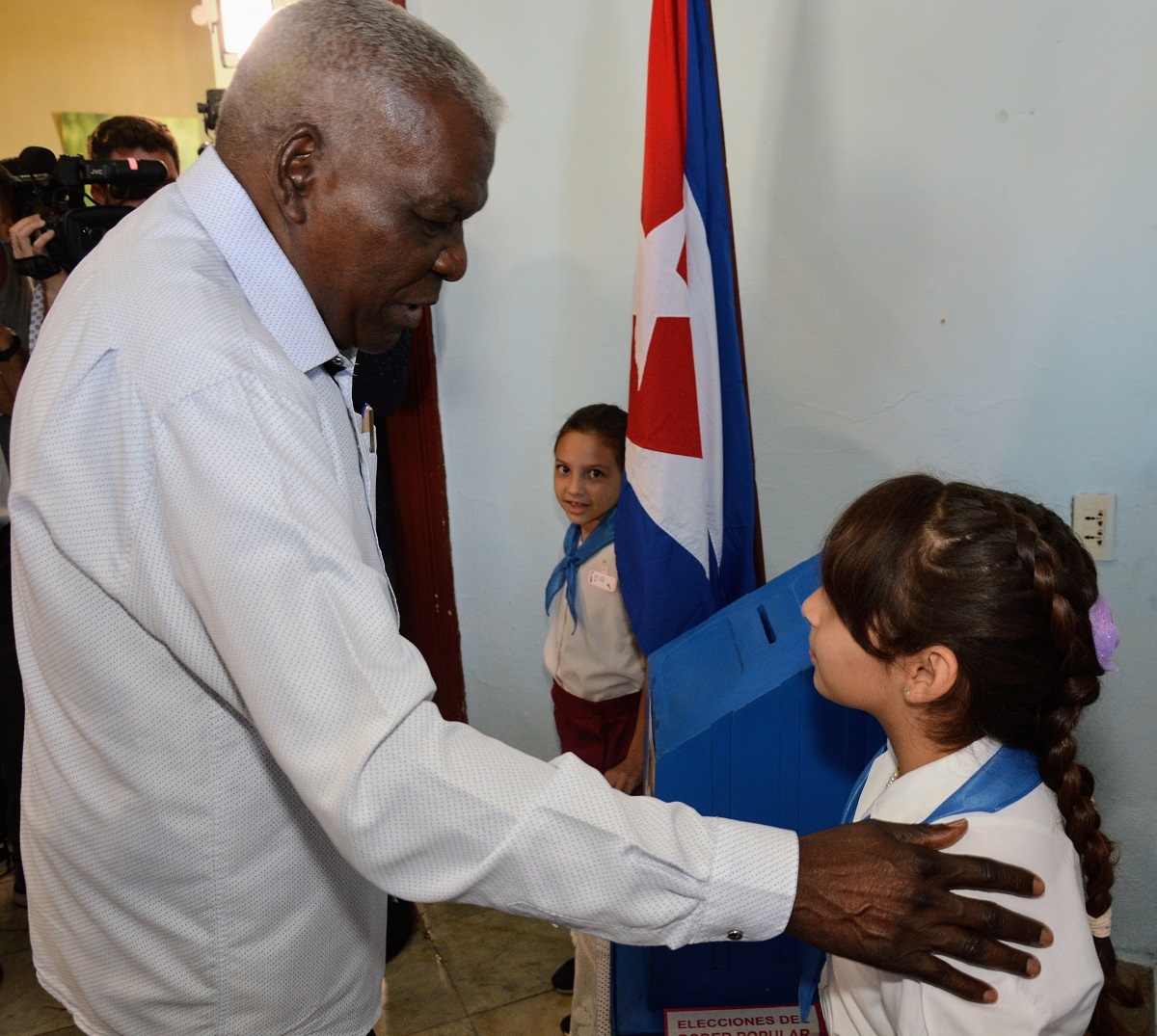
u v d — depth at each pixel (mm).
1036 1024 602
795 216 1573
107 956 849
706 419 1378
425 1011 1675
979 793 691
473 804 606
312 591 624
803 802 932
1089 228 1408
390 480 1955
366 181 740
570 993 1693
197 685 754
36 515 746
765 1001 986
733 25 1536
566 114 1691
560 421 1845
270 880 811
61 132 3418
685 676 1076
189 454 645
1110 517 1480
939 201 1482
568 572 1600
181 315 691
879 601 702
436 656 2043
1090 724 1544
